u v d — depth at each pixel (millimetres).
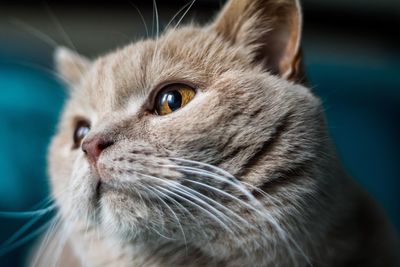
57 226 335
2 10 559
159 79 281
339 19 572
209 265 283
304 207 270
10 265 490
